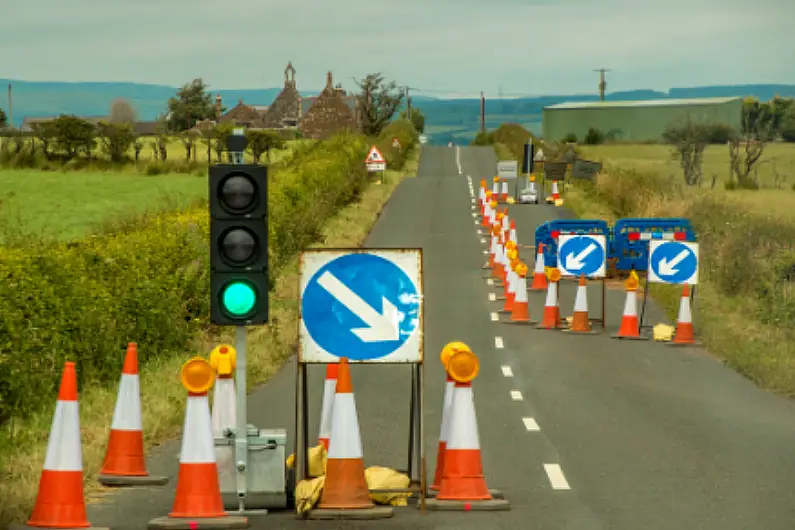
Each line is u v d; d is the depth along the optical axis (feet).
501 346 161.48
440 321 184.85
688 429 107.04
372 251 76.64
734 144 623.36
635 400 122.72
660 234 228.02
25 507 73.41
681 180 603.67
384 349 76.43
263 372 134.92
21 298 108.78
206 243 165.48
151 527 70.74
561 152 638.12
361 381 132.67
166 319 138.72
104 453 90.33
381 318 76.48
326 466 75.51
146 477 84.99
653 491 82.69
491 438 102.37
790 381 129.70
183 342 144.25
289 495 77.77
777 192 506.89
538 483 85.30
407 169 630.33
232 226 73.00
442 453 81.71
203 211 204.13
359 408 116.37
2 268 110.11
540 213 371.35
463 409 78.18
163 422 103.55
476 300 208.44
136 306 133.59
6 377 101.55
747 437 103.55
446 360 80.53
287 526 71.82
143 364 130.93
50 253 122.93
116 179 547.49
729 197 442.09
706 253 235.20
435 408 116.67
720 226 258.37
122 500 79.46
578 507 77.71
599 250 179.11
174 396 111.65
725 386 132.16
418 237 311.27
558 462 92.68
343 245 280.92
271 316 172.35
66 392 71.36
